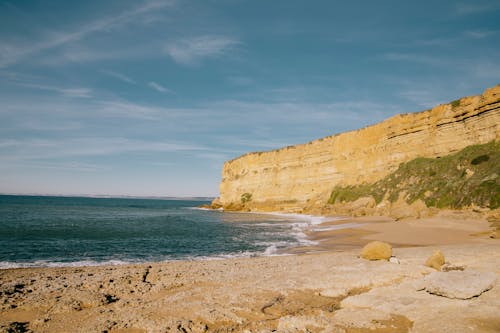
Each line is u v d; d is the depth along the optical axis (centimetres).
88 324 844
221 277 1373
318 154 7831
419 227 3025
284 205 8075
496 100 4250
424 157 5350
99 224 4388
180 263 1786
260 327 820
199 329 799
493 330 698
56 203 12712
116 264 1834
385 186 5547
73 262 1892
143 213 7650
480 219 3045
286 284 1220
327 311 929
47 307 988
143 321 856
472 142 4584
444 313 818
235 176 10181
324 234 3344
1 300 1032
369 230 3291
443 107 5262
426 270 1323
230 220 5609
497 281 1020
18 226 3800
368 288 1155
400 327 777
